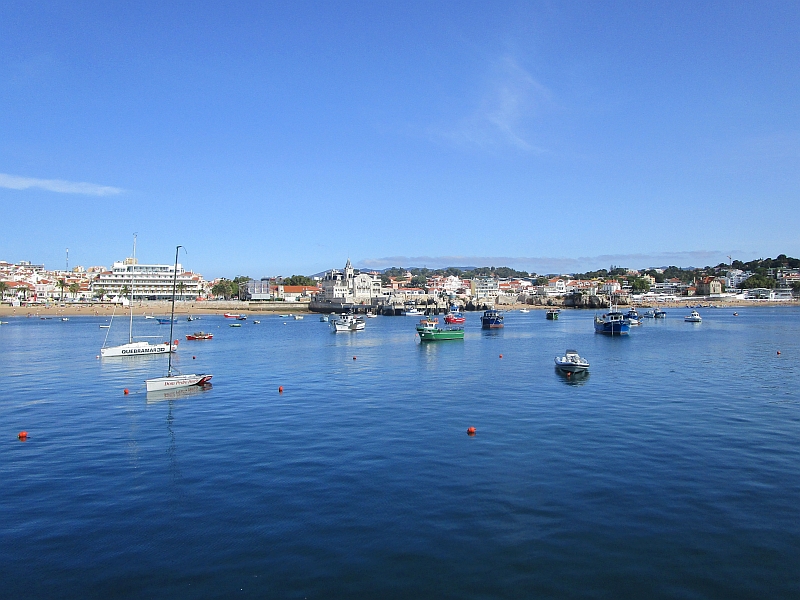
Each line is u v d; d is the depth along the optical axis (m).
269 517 25.72
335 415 46.09
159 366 79.19
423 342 118.81
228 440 38.66
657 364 78.12
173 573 21.12
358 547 22.86
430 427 41.66
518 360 84.75
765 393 54.88
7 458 35.03
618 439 38.00
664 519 25.22
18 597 19.70
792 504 26.86
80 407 50.31
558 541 23.22
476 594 19.61
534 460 33.44
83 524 25.25
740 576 20.67
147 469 32.66
